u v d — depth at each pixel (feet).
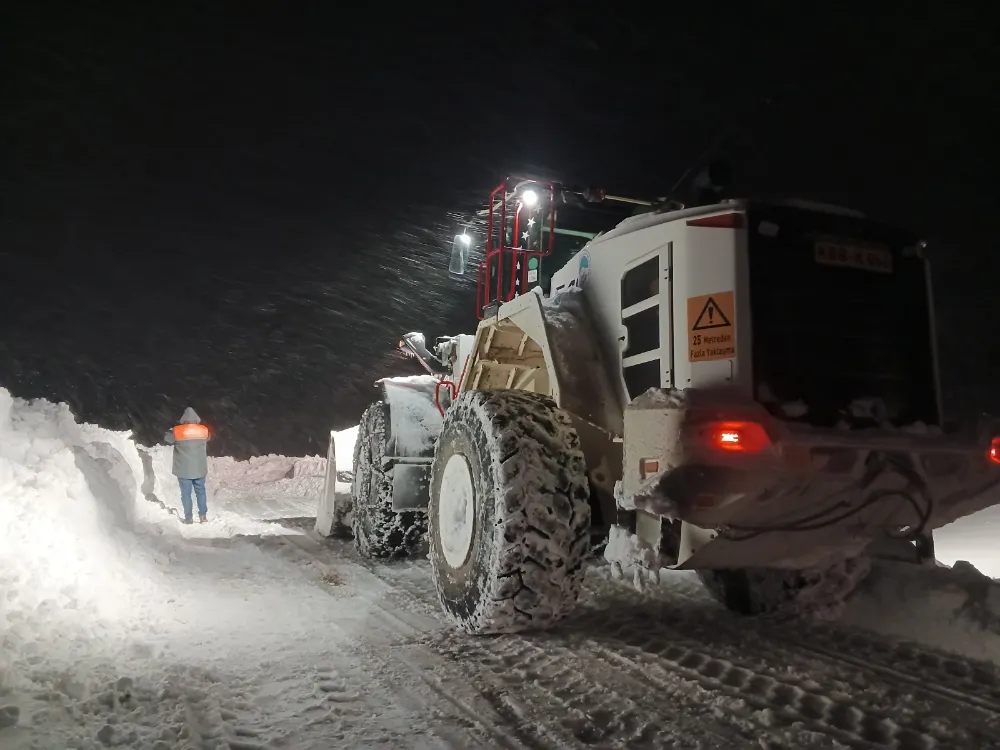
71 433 22.33
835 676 12.11
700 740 9.80
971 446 12.94
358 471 23.77
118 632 13.34
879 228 13.50
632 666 12.57
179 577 19.13
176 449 31.50
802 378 12.45
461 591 14.20
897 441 12.30
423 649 13.51
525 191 18.26
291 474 50.26
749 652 13.37
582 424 14.29
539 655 13.10
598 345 15.08
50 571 13.65
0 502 13.96
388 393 21.91
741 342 12.19
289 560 22.66
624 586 18.94
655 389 12.48
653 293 13.69
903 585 15.30
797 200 13.01
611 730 10.11
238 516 34.55
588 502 13.66
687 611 16.39
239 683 11.66
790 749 9.54
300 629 14.87
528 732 10.02
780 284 12.57
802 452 11.46
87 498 17.17
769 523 12.08
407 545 21.93
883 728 10.17
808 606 15.33
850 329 12.94
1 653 10.73
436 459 15.93
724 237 12.57
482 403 14.25
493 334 18.03
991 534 23.76
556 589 13.30
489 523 13.35
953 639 13.62
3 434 16.94
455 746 9.59
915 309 13.57
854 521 12.58
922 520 12.88
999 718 10.44
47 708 9.71
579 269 16.12
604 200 18.39
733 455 11.19
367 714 10.57
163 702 10.60
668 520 12.62
